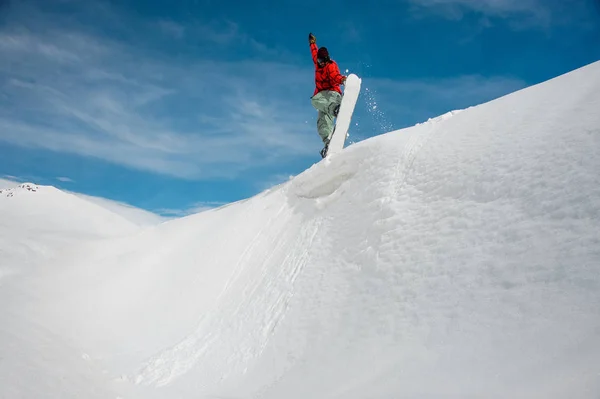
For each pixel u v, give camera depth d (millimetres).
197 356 5121
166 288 7000
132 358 5320
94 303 6949
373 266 4348
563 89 4543
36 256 9055
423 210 4402
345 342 3791
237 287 6203
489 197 3867
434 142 5203
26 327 5289
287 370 4078
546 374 2168
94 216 13375
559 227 3100
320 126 8039
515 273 3043
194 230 8641
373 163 5789
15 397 3090
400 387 2701
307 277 5223
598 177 3205
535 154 3867
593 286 2574
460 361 2697
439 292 3422
